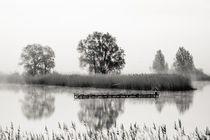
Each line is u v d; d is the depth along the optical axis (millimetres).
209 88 79688
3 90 72875
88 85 79938
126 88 69562
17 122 29047
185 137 20641
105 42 106375
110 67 105250
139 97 52219
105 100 48156
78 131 23391
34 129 25297
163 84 65750
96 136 19281
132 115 32625
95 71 105062
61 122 28750
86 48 106000
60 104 43469
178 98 50344
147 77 67750
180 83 66500
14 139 19391
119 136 19766
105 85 74375
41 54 119875
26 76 113688
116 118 30688
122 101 46312
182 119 29797
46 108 39250
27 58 118375
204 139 18438
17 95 58812
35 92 65938
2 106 41688
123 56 107625
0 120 30297
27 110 37531
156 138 19234
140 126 26000
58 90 71125
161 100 47312
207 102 44219
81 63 106188
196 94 57750
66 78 87875
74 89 73312
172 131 23344
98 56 105000
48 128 25734
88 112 35344
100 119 30156
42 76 102875
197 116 31609
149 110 36312
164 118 30438
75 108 38844
